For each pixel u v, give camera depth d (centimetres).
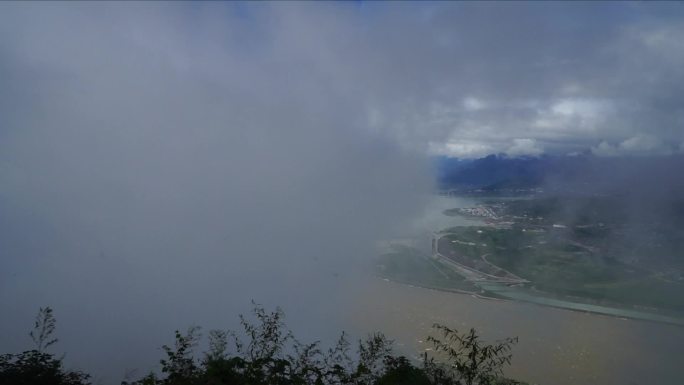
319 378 954
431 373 1025
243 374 942
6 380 980
